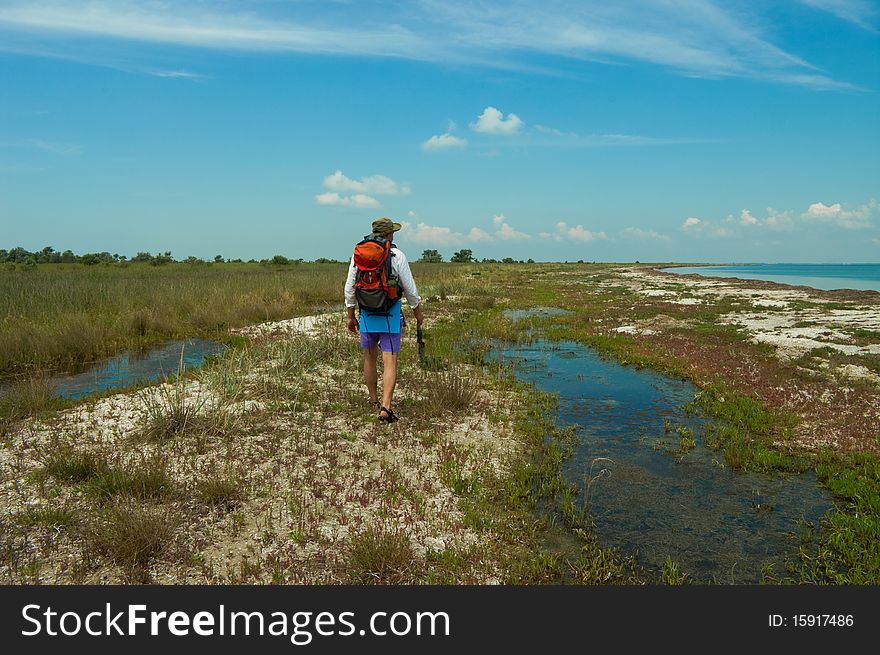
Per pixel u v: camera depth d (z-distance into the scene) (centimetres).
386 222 605
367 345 638
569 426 673
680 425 687
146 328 1220
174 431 564
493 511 446
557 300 2339
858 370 886
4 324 1094
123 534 357
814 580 360
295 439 568
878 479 515
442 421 652
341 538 392
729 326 1461
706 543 409
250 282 2183
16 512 404
